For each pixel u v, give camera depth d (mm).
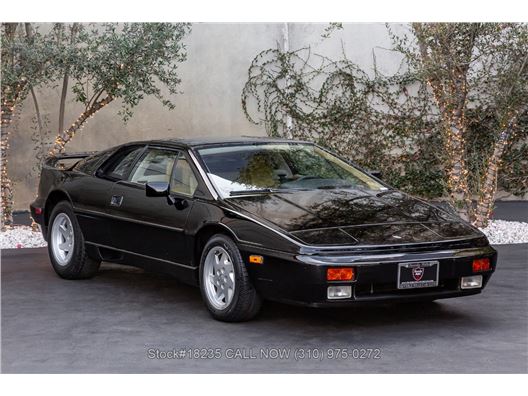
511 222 12125
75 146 14500
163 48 11516
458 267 6055
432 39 11078
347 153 15031
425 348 5703
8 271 8766
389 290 5891
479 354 5539
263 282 6023
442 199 14938
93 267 8172
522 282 7984
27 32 11719
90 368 5309
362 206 6512
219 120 15016
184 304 7168
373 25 14867
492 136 14547
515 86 10969
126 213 7367
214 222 6395
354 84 14961
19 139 14219
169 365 5363
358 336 6051
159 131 14820
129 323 6516
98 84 11383
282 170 7078
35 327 6430
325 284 5688
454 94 11070
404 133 14820
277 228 5996
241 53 14992
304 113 15039
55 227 8336
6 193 11836
